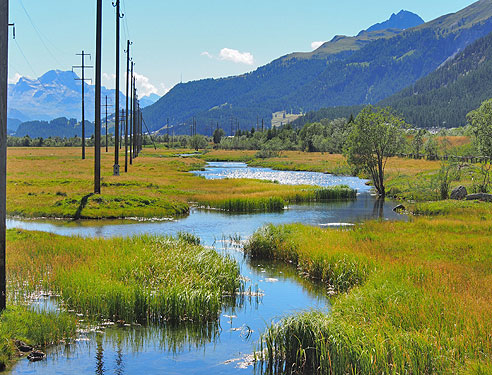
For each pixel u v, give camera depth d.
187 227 31.64
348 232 26.75
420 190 50.91
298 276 19.67
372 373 9.84
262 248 23.17
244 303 16.05
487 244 23.19
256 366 11.39
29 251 20.08
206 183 57.97
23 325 12.41
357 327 11.44
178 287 14.84
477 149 52.34
